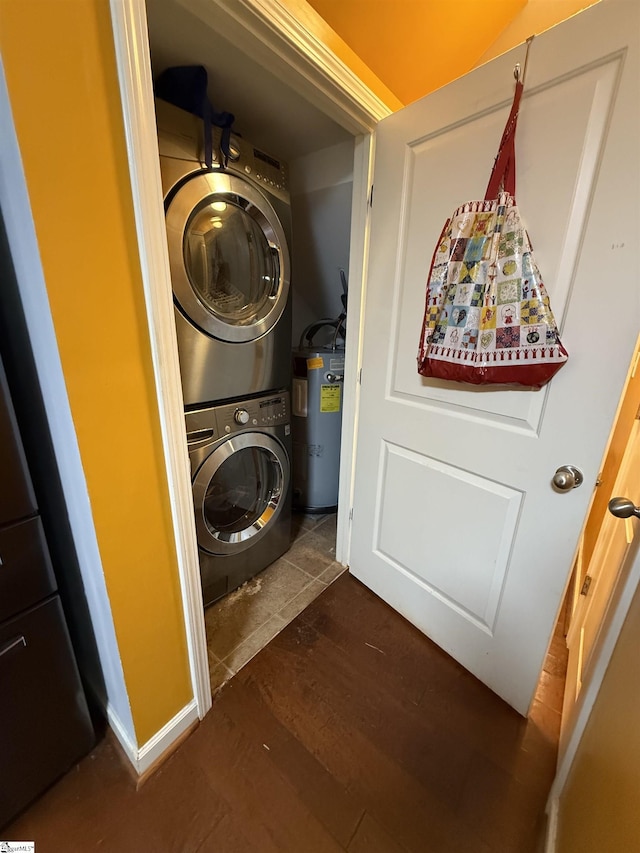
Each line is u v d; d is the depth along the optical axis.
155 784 1.01
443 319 1.08
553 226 0.88
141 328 0.76
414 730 1.16
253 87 1.23
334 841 0.92
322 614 1.59
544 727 1.18
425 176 1.12
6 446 0.72
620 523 1.16
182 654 1.06
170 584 0.96
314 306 2.53
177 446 0.88
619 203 0.78
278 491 1.79
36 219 0.58
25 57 0.53
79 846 0.89
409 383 1.30
